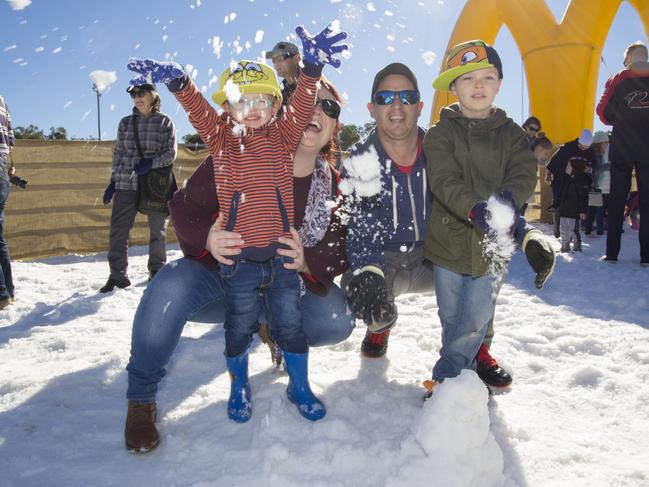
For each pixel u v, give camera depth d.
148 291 2.16
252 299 2.25
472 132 2.46
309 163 2.38
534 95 11.84
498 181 2.44
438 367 2.47
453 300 2.51
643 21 10.83
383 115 2.51
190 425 2.29
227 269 2.19
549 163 7.26
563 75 11.38
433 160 2.41
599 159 8.64
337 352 3.21
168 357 2.18
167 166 5.30
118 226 5.32
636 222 7.88
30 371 2.95
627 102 5.85
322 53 2.12
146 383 2.15
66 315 4.37
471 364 2.54
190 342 3.41
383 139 2.61
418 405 2.44
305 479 1.84
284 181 2.22
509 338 3.43
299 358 2.32
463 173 2.44
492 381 2.67
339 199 2.49
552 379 2.79
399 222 2.65
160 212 5.34
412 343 3.42
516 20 11.89
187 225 2.20
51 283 5.86
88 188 8.28
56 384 2.74
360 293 2.22
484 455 1.79
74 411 2.45
